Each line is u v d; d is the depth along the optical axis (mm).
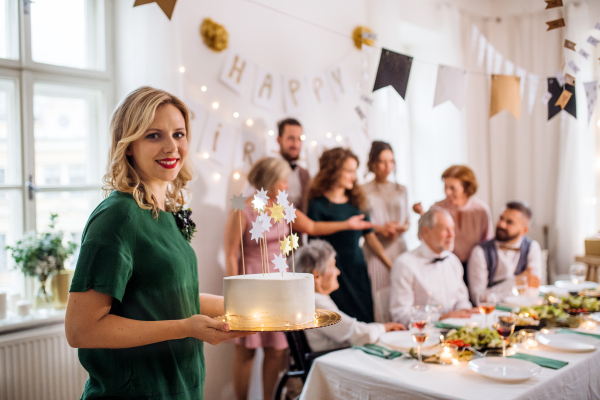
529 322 2148
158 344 1148
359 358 1789
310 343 2266
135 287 1123
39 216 2338
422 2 3764
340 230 2936
